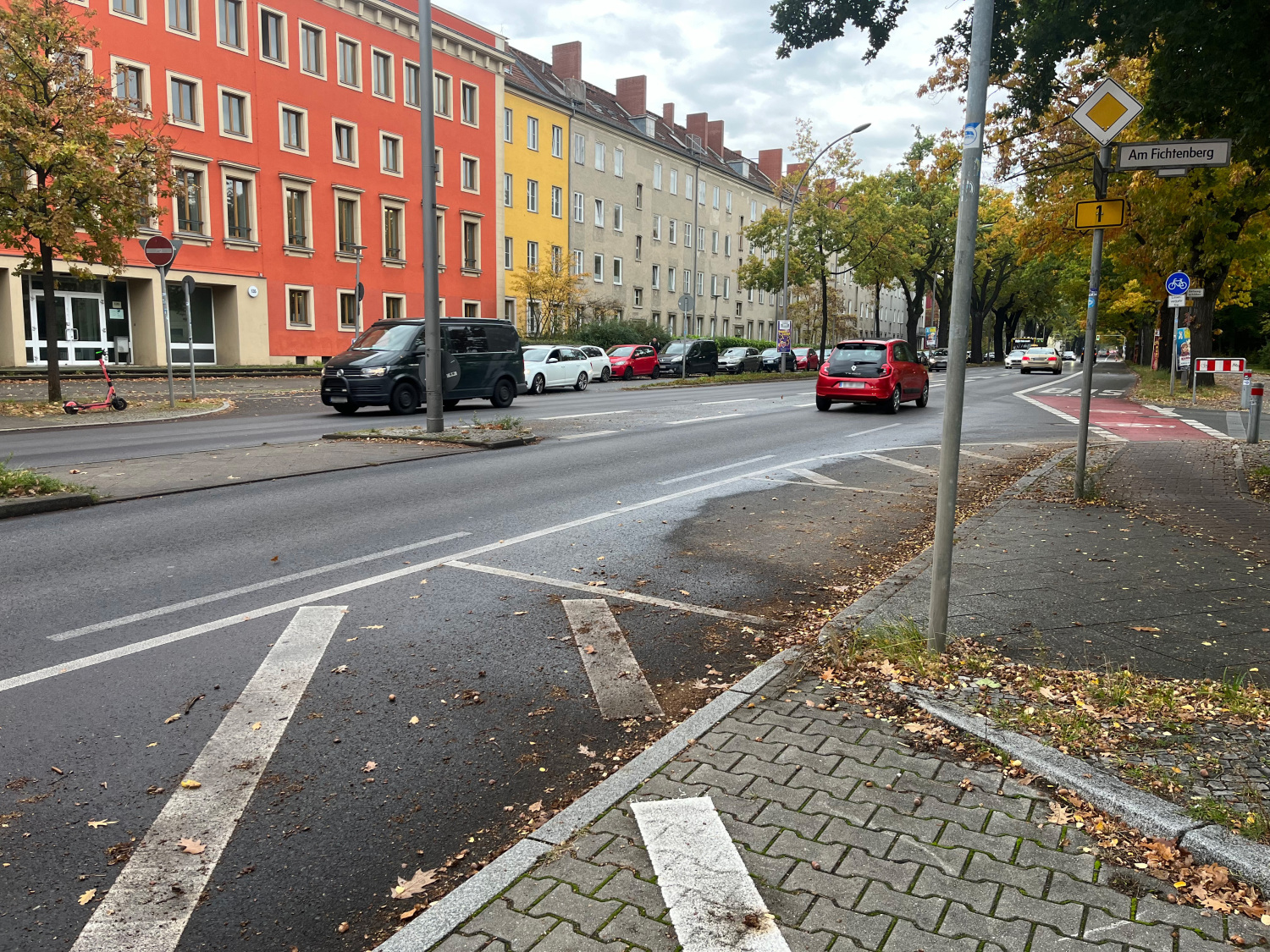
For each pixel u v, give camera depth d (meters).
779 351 42.47
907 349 21.61
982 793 3.20
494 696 4.26
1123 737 3.59
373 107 39.72
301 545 7.13
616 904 2.56
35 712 3.98
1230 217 18.06
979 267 66.81
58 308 30.03
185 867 2.87
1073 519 8.20
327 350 38.38
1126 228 24.28
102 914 2.63
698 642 5.07
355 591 5.91
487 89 45.78
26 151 17.55
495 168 46.69
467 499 9.20
